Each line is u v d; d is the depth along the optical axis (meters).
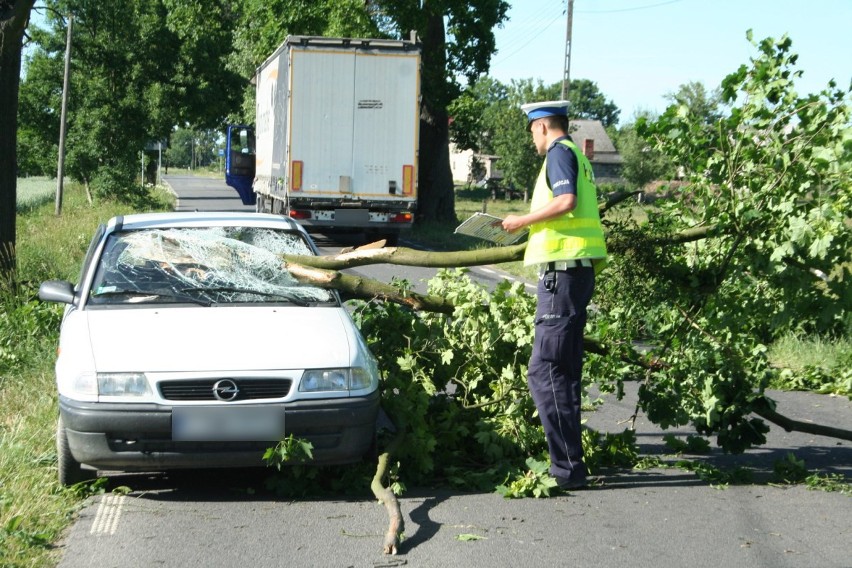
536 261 5.70
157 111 49.41
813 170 6.05
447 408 6.45
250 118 49.56
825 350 10.57
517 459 6.21
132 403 5.27
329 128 21.28
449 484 5.95
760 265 6.25
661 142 6.55
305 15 30.45
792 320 6.45
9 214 11.62
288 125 21.16
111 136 43.88
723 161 6.28
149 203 42.50
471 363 6.48
